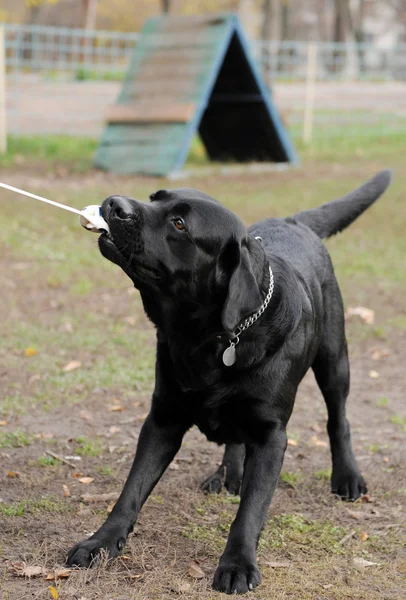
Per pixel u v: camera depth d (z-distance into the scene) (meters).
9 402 6.92
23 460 5.82
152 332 9.00
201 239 4.27
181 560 4.47
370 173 19.06
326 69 46.06
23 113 26.41
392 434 6.77
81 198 14.59
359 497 5.54
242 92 19.44
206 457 6.12
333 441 5.72
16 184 15.73
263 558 4.56
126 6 59.31
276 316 4.50
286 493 5.56
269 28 57.03
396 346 8.98
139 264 4.26
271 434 4.52
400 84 40.28
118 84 33.47
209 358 4.39
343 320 5.78
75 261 11.38
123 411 6.94
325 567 4.48
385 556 4.70
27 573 4.16
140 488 4.53
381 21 74.81
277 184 17.30
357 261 11.95
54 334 8.69
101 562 4.25
